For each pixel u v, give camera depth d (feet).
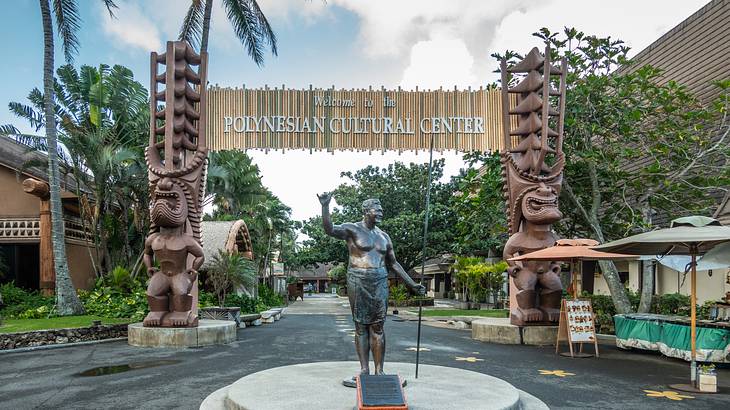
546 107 38.32
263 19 54.65
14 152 70.13
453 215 90.58
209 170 74.18
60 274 47.75
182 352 33.42
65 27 48.08
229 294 62.28
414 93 42.73
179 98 38.24
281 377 20.39
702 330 28.58
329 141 42.09
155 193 36.63
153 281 37.01
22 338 34.76
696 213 43.50
